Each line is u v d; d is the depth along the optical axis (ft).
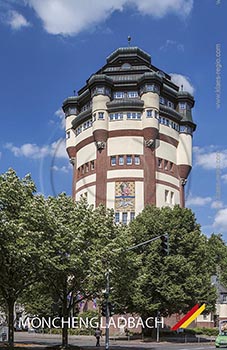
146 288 187.83
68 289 137.59
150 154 286.25
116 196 282.77
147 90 290.97
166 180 291.17
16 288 122.72
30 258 112.37
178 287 184.03
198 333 242.58
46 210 120.88
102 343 185.26
